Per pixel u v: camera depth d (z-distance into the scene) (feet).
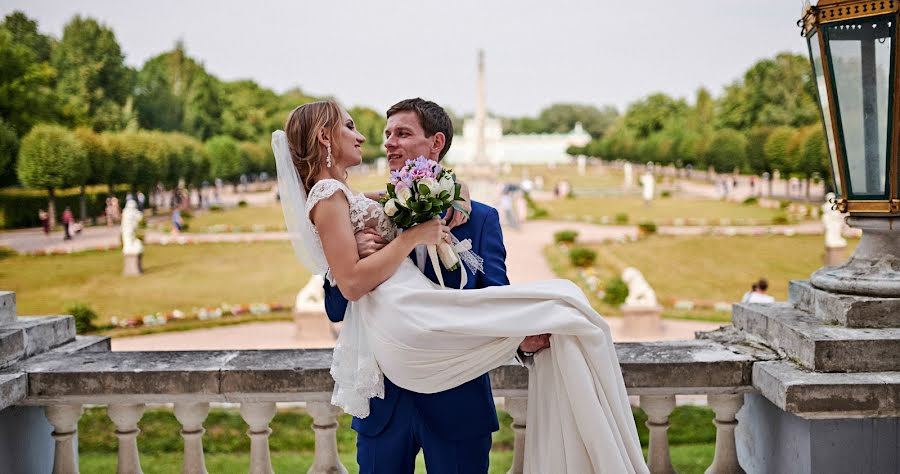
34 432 11.88
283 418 25.09
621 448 9.08
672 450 19.49
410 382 8.80
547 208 167.53
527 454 9.79
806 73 240.94
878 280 11.10
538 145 456.45
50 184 135.03
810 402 10.05
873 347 10.47
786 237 107.24
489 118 485.97
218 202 199.21
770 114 240.73
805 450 10.67
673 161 303.48
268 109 333.62
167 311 64.59
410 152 9.68
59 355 11.98
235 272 86.38
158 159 163.94
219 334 54.95
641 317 52.03
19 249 105.40
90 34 227.20
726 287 74.28
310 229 8.96
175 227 125.59
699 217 142.61
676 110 385.29
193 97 289.94
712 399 11.60
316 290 52.03
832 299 11.38
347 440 22.53
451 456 9.09
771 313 12.19
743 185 239.30
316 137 9.17
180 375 11.03
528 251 96.22
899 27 10.41
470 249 9.28
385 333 8.64
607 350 9.13
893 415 10.07
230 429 23.67
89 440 21.44
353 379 9.00
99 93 225.56
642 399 11.55
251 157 262.47
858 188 11.30
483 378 9.43
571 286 9.31
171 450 21.33
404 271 8.95
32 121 155.02
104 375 11.04
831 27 10.93
